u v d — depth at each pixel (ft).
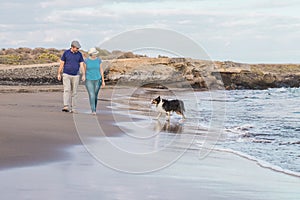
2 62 185.37
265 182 20.70
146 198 16.74
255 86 162.81
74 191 17.08
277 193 18.65
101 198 16.38
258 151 30.78
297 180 21.42
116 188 17.88
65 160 22.53
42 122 35.88
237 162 25.55
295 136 39.06
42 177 18.95
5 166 20.61
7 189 16.92
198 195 17.60
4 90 79.10
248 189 19.11
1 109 46.03
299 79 177.37
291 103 88.43
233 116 58.34
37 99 61.98
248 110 70.03
